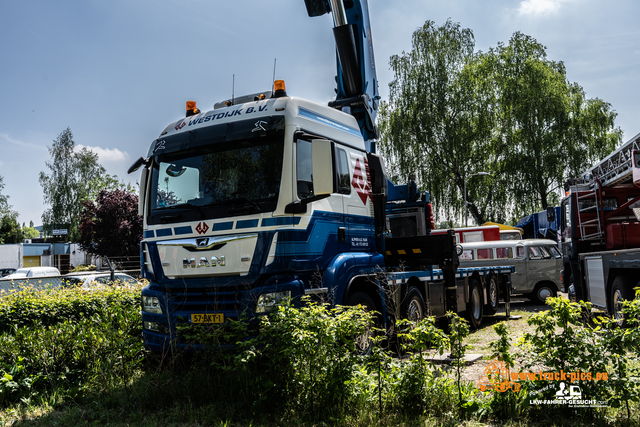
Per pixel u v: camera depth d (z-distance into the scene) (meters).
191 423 4.76
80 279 15.48
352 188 7.34
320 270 6.25
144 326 6.59
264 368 5.18
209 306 5.93
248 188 6.03
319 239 6.30
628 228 10.01
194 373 5.70
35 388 6.05
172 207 6.42
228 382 5.34
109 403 5.51
